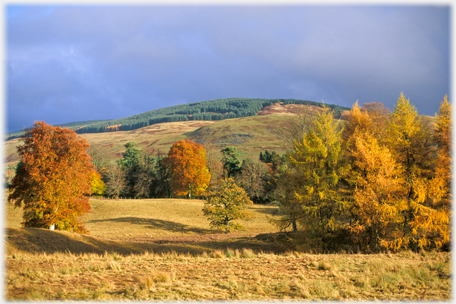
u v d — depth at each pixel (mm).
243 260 16016
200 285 10945
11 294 9289
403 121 23500
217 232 45375
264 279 11828
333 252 22172
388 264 13406
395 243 20906
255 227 48875
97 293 9562
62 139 30562
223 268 13969
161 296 9594
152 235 40844
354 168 25203
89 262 14984
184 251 24031
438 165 21391
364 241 24016
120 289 10484
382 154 21594
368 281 10828
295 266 14125
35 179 27516
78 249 21312
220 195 46156
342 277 11781
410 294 9664
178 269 13789
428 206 21734
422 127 23453
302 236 25172
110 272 12953
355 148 26234
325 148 24531
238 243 29031
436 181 20484
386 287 10414
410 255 16750
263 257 16938
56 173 28562
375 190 21578
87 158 31938
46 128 30016
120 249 22922
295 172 27031
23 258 14664
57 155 29609
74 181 29891
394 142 23703
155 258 16734
